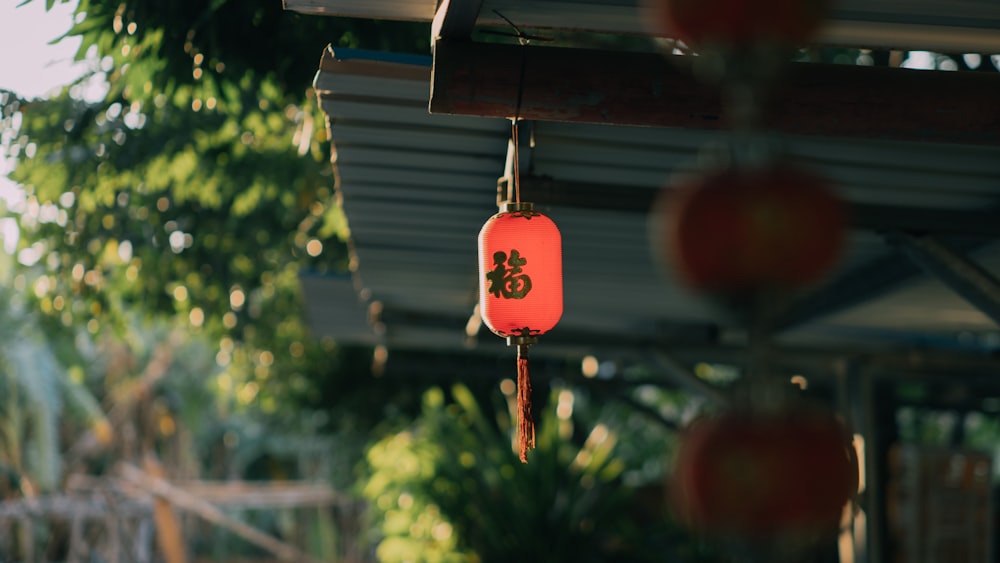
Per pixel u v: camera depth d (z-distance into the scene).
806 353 6.05
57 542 15.84
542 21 2.57
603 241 4.57
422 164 3.66
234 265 9.87
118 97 6.88
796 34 1.02
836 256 1.01
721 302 1.02
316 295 6.82
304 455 19.62
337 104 3.13
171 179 8.90
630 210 3.52
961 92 2.57
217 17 5.47
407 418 12.44
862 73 2.58
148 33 5.66
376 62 2.93
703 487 1.02
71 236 9.23
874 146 3.21
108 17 5.64
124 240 9.40
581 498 8.91
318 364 12.21
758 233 0.97
